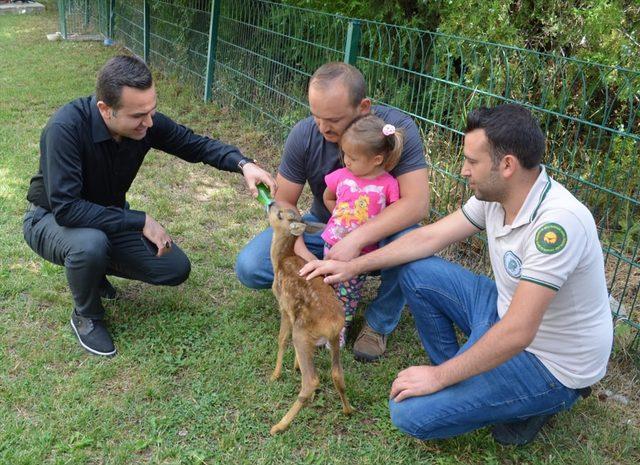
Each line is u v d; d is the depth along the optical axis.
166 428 2.79
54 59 10.70
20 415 2.81
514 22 5.38
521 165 2.34
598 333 2.47
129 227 3.14
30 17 16.12
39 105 7.90
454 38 4.21
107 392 2.99
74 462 2.57
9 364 3.13
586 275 2.37
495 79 4.50
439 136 4.50
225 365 3.21
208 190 5.55
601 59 4.78
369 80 4.88
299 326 2.73
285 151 3.44
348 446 2.75
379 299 3.29
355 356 3.36
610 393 3.18
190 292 3.88
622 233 4.17
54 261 3.30
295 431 2.79
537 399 2.54
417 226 3.28
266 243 3.51
